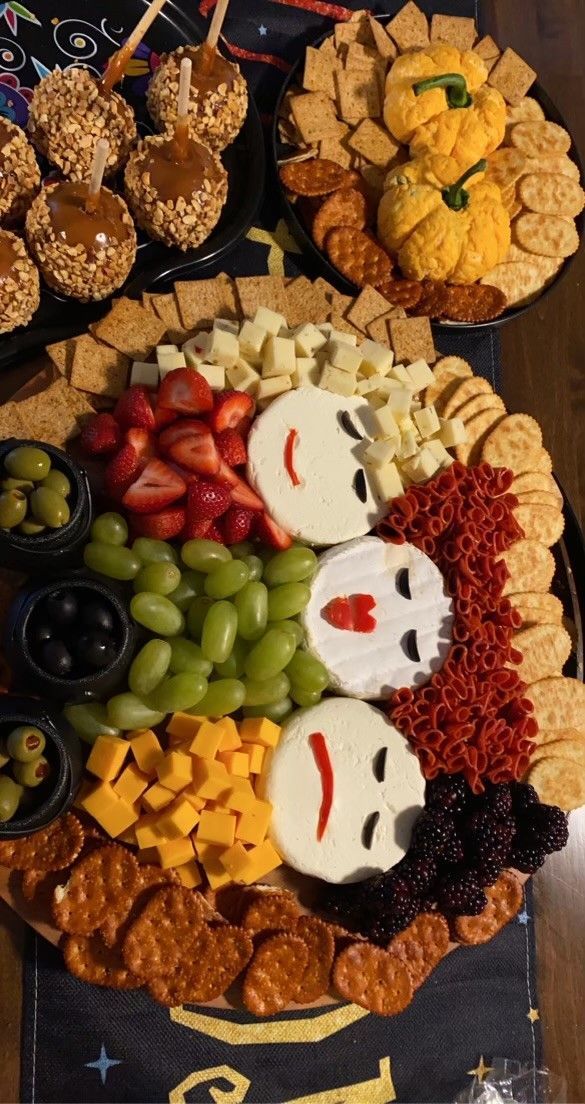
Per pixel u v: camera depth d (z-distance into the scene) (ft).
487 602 3.02
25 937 2.74
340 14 3.52
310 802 2.78
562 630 3.18
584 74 3.92
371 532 3.02
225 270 3.20
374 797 2.83
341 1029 2.94
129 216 2.97
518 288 3.44
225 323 2.96
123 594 2.75
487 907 2.95
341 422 3.00
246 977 2.67
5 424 2.74
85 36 3.22
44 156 3.09
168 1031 2.80
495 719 2.95
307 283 3.15
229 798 2.65
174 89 3.07
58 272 2.89
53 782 2.47
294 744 2.80
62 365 2.85
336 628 2.90
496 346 3.51
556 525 3.24
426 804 2.89
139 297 3.02
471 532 3.01
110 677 2.57
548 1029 3.18
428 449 3.06
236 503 2.84
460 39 3.58
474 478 3.05
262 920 2.72
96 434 2.74
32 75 3.15
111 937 2.61
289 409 2.96
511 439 3.22
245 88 3.18
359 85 3.39
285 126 3.33
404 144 3.41
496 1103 3.05
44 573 2.64
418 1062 3.00
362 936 2.81
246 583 2.77
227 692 2.69
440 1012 3.06
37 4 3.19
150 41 3.27
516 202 3.46
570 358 3.66
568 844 3.35
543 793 3.07
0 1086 2.69
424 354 3.20
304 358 3.01
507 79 3.57
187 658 2.71
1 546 2.52
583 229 3.57
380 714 2.89
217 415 2.81
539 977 3.22
